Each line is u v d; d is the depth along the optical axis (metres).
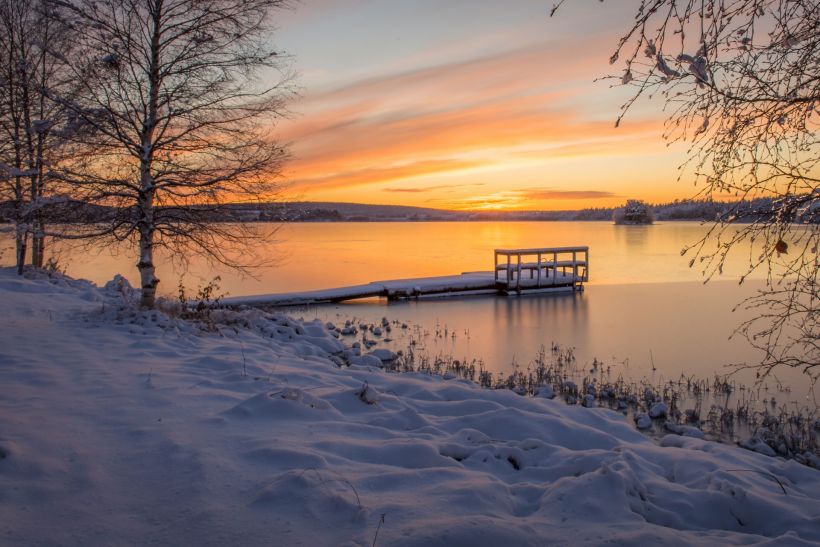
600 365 11.45
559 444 5.63
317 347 11.27
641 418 7.96
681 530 3.62
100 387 6.02
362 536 3.14
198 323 10.53
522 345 13.40
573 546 3.12
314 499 3.54
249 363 7.79
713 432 7.61
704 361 11.74
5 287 12.92
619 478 3.90
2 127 13.05
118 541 3.11
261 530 3.22
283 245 56.19
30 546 3.03
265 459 4.21
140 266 10.70
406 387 7.67
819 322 3.62
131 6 9.85
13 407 5.19
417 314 18.02
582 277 24.31
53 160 10.29
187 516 3.37
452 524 3.18
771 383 9.98
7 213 10.22
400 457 4.62
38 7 10.15
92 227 10.41
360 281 27.20
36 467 3.89
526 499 3.94
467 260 39.12
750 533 3.72
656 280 26.47
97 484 3.76
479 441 5.30
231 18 10.20
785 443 7.00
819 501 4.08
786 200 3.12
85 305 11.77
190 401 5.68
